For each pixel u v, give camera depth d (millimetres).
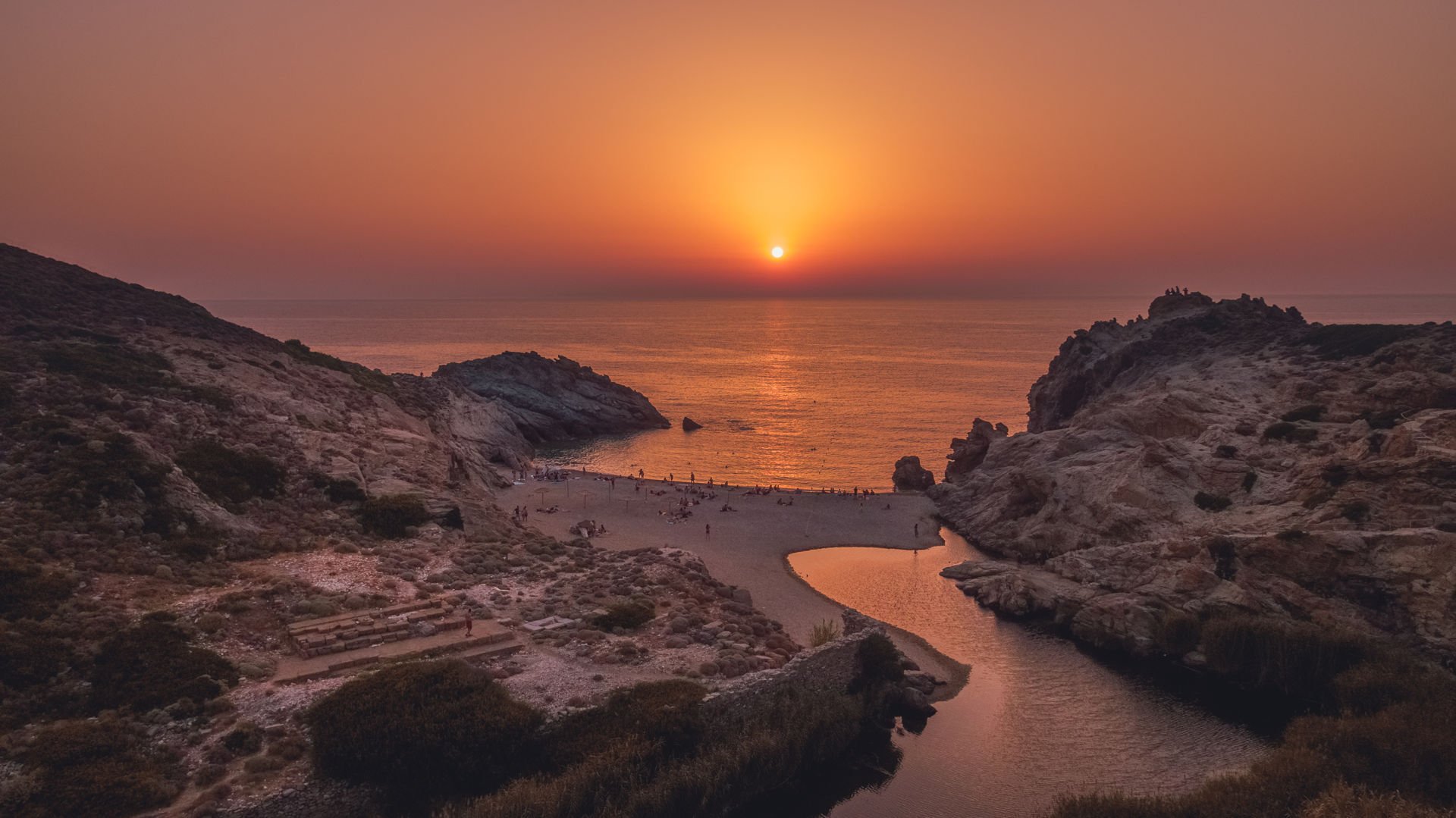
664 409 180750
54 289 81438
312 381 85812
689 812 29672
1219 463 61844
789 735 34188
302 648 35938
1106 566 58031
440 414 109438
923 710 43125
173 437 56500
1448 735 32594
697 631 42375
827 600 59375
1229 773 35344
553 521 79562
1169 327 121875
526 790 27609
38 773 25609
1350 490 51219
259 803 26062
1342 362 83250
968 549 76500
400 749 28422
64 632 33656
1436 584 43250
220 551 45500
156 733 29188
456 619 40312
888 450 135500
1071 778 37469
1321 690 42625
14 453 47219
